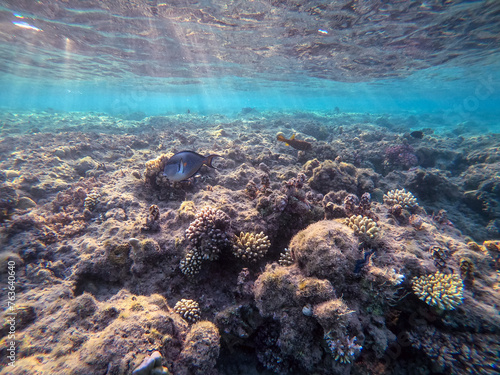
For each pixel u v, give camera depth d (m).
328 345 0.79
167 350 0.80
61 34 4.23
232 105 40.34
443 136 5.88
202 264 1.16
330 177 1.97
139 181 1.81
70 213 1.58
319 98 19.27
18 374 0.70
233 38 4.26
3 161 2.46
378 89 11.34
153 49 5.00
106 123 5.99
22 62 6.54
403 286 0.95
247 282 1.07
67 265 1.18
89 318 0.88
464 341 0.86
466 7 2.95
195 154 1.03
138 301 0.92
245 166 2.25
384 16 3.20
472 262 1.05
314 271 0.89
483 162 3.13
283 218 1.28
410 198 1.65
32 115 7.24
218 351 0.87
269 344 0.99
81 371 0.70
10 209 1.54
